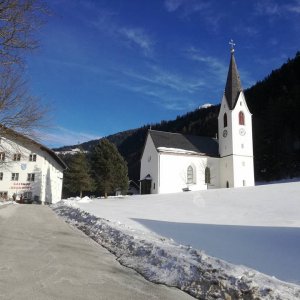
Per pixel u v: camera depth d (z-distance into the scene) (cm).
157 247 1008
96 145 6191
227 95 5562
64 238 1268
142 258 951
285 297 634
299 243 1160
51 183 5762
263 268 868
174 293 690
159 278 784
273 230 1484
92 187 6141
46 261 877
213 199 3070
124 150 16762
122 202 3356
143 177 5406
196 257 897
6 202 3878
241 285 688
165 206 2827
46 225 1634
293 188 3156
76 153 6241
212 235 1359
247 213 2206
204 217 2086
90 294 641
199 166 5294
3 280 693
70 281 715
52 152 5350
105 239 1255
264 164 8344
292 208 2245
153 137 5325
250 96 11769
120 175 6025
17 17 1074
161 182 4966
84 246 1131
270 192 3092
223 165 5425
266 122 9262
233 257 981
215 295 672
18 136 2497
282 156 8131
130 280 762
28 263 845
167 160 5066
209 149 5603
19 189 5044
